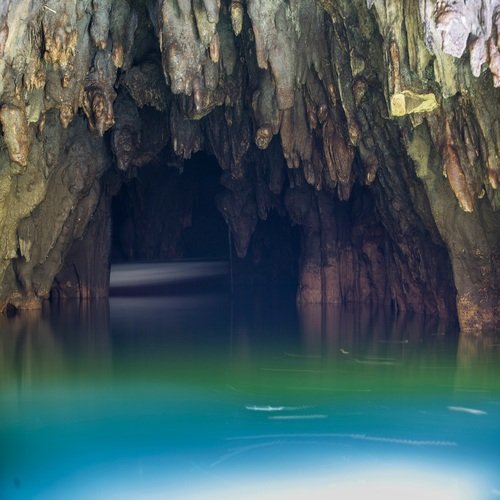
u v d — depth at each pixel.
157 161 20.61
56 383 10.49
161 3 12.23
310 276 20.23
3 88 11.22
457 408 9.29
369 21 12.13
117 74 15.22
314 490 6.93
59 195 16.16
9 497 6.78
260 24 12.63
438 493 6.88
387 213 16.86
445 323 15.64
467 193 11.91
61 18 11.23
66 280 20.31
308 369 11.31
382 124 13.98
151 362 11.79
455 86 10.66
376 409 9.25
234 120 16.62
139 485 7.03
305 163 16.11
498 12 9.53
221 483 7.08
